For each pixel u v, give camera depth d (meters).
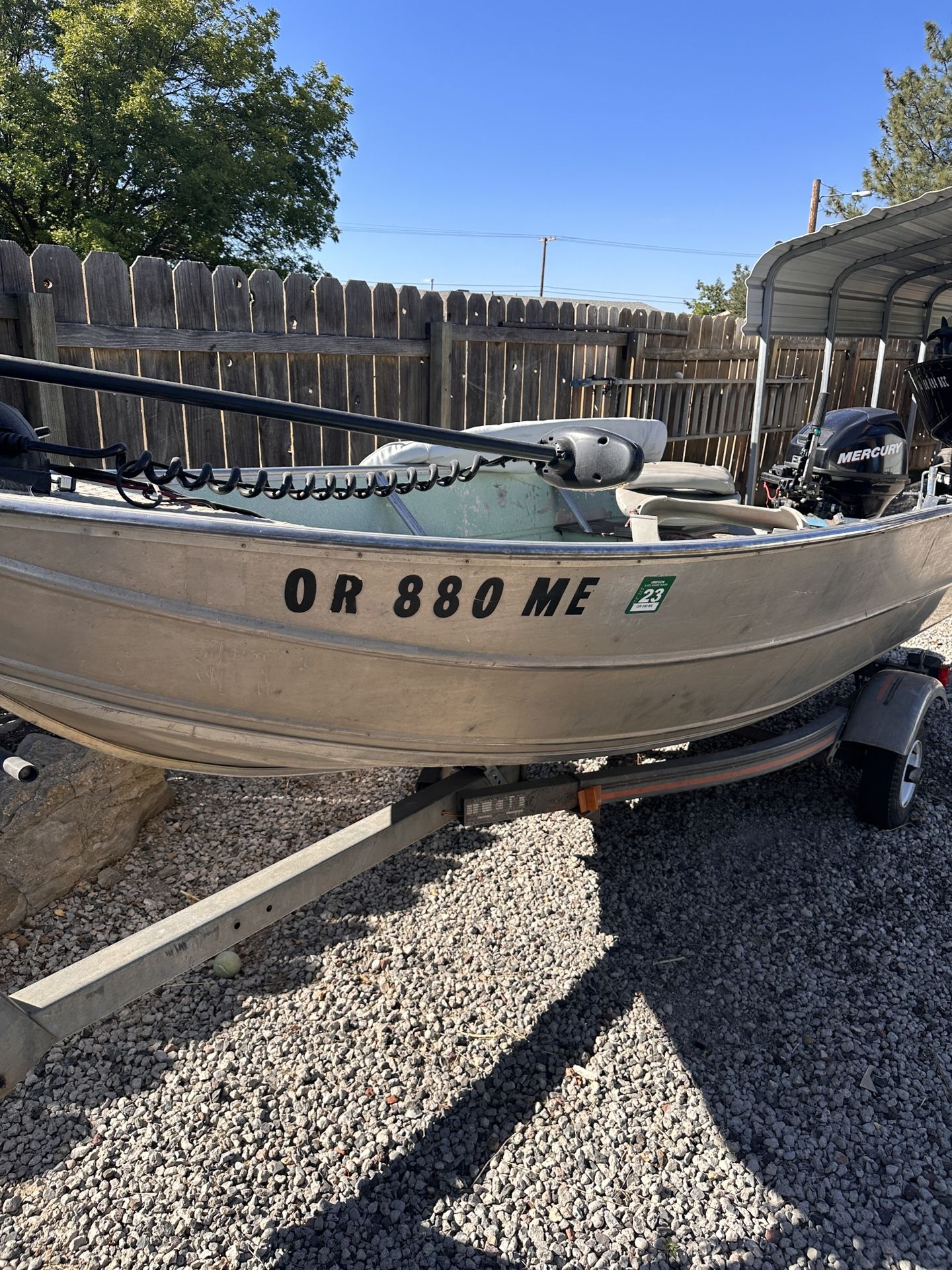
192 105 20.05
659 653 2.60
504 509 3.98
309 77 21.27
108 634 1.86
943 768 4.34
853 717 3.68
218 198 19.05
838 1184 2.10
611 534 4.09
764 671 3.10
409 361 5.82
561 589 2.23
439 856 3.43
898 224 3.75
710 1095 2.36
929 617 4.41
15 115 18.30
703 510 3.55
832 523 3.68
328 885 2.33
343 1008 2.62
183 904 3.03
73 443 4.54
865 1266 1.91
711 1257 1.92
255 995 2.67
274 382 5.21
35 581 1.74
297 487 3.20
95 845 3.12
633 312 7.29
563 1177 2.11
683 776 3.21
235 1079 2.36
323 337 5.28
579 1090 2.37
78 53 18.14
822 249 3.96
